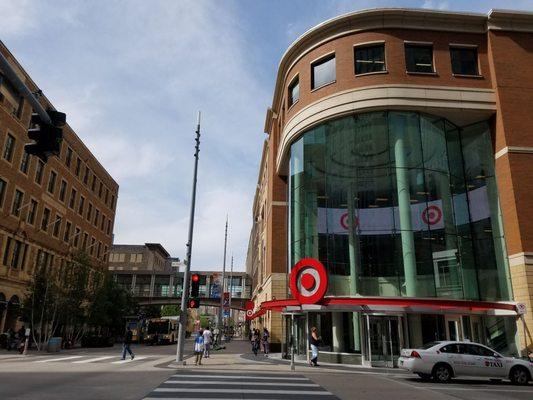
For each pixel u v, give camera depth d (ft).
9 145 112.06
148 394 32.40
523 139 79.97
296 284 67.87
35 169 124.98
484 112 82.53
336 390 37.76
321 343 72.08
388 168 77.41
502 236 78.84
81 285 108.88
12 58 107.24
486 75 84.17
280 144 107.45
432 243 74.02
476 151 85.76
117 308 148.46
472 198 84.58
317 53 89.61
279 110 117.80
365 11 84.38
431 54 84.89
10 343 98.27
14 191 114.32
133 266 333.21
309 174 84.89
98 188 178.91
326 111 83.61
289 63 98.43
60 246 142.20
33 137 25.64
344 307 67.41
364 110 80.89
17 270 116.67
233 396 32.50
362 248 74.59
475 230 82.74
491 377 50.44
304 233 83.10
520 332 70.74
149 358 75.61
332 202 79.61
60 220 142.51
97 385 37.04
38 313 101.91
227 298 129.39
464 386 45.50
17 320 116.16
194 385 38.29
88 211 168.45
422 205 75.77
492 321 72.38
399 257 72.74
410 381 49.01
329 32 88.02
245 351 110.01
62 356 78.69
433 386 44.37
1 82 22.13
